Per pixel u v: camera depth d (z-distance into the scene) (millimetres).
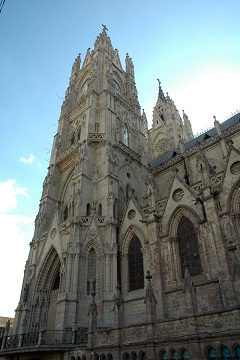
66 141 61281
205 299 27031
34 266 43719
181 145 53500
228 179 30219
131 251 38594
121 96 69688
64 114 64562
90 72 67375
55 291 42312
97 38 77000
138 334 21797
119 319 23750
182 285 29547
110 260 37094
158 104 90500
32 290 41812
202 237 29875
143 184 54688
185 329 19219
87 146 48969
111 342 23406
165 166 54719
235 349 16453
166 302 30062
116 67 74188
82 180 44406
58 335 31109
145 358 20656
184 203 33312
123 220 40906
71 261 36062
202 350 17719
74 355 28219
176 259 32094
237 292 20156
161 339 20016
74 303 33188
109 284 35406
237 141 44844
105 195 43469
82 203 42375
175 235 33438
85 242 38125
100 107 57312
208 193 30250
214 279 26812
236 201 29031
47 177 55156
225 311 17672
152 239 34062
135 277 36219
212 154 47500
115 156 49031
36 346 29484
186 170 49000
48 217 50531
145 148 63750
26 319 39344
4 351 32125
